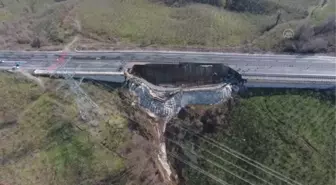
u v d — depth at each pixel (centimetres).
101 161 11631
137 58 14400
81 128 12431
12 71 14188
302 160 11388
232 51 14762
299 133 11794
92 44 15738
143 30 16812
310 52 14150
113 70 13850
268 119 12138
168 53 14712
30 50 15512
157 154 12350
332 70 13025
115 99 13375
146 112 13100
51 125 12438
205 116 12575
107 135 12281
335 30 14850
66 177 11256
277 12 17862
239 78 13100
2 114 12606
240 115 12388
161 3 19100
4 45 15925
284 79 12656
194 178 11900
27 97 13188
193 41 15875
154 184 11444
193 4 19075
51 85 13612
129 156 11775
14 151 11794
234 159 11762
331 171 11175
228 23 17350
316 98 12312
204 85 13412
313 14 17275
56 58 14825
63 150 11894
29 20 18862
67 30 16575
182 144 12438
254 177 11419
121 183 11288
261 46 15038
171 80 13812
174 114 12938
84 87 13550
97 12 18138
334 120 11894
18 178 11138
